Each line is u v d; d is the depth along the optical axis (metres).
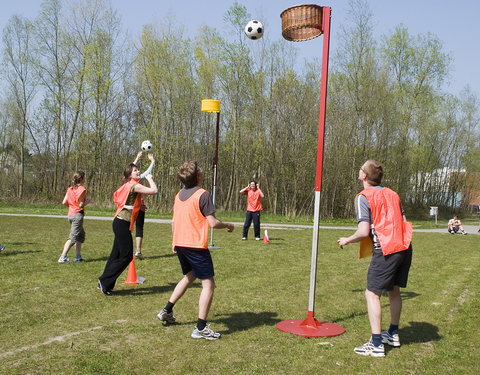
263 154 35.09
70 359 3.84
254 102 35.38
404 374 3.69
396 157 36.50
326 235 17.02
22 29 37.41
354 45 34.00
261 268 8.88
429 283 7.81
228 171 38.16
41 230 15.25
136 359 3.88
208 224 4.60
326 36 4.95
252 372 3.65
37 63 37.19
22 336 4.45
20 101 38.69
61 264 8.54
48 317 5.13
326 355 4.10
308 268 9.01
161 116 32.84
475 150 49.41
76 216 8.78
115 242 6.31
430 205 46.62
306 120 33.69
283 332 4.79
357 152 33.78
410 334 4.84
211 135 35.78
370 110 33.56
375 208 4.23
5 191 39.75
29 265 8.35
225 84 35.41
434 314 5.68
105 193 34.69
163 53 32.62
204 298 4.49
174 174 32.38
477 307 6.05
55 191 38.47
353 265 9.56
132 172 6.42
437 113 41.34
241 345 4.33
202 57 33.97
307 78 34.41
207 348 4.21
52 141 38.84
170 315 4.88
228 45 34.50
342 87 34.06
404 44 39.22
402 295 6.83
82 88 35.12
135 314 5.36
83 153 35.22
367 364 3.90
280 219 29.23
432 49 38.97
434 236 19.70
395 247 4.14
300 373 3.66
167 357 3.96
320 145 4.93
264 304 6.01
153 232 15.96
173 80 33.00
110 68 35.03
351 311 5.76
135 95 36.66
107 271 6.25
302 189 34.03
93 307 5.62
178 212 4.64
